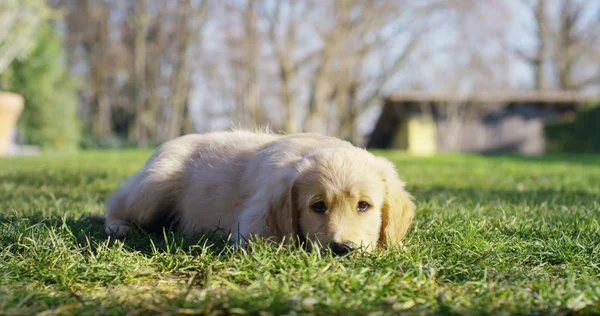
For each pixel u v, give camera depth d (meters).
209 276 2.87
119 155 18.61
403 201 3.89
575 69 49.97
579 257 3.44
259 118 38.78
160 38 41.75
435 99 32.72
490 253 3.46
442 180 9.46
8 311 2.38
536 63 47.78
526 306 2.51
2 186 7.26
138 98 41.03
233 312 2.33
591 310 2.41
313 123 33.00
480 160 18.55
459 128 33.88
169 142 4.80
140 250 3.71
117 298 2.63
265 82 41.91
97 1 41.75
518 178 10.04
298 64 33.41
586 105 27.34
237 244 3.73
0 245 3.60
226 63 42.03
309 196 3.54
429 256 3.39
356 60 33.75
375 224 3.68
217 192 4.28
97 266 3.11
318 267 3.03
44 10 17.30
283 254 3.16
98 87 43.78
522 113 34.25
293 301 2.40
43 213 4.89
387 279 2.83
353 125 43.97
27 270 3.08
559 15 47.62
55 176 8.64
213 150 4.55
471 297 2.62
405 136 34.38
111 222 4.51
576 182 9.12
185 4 38.44
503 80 42.62
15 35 17.06
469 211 5.01
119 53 43.06
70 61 42.94
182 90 42.94
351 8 30.61
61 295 2.70
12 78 23.05
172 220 4.58
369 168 3.76
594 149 26.86
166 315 2.30
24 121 23.92
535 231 4.20
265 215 3.68
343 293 2.62
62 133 25.09
